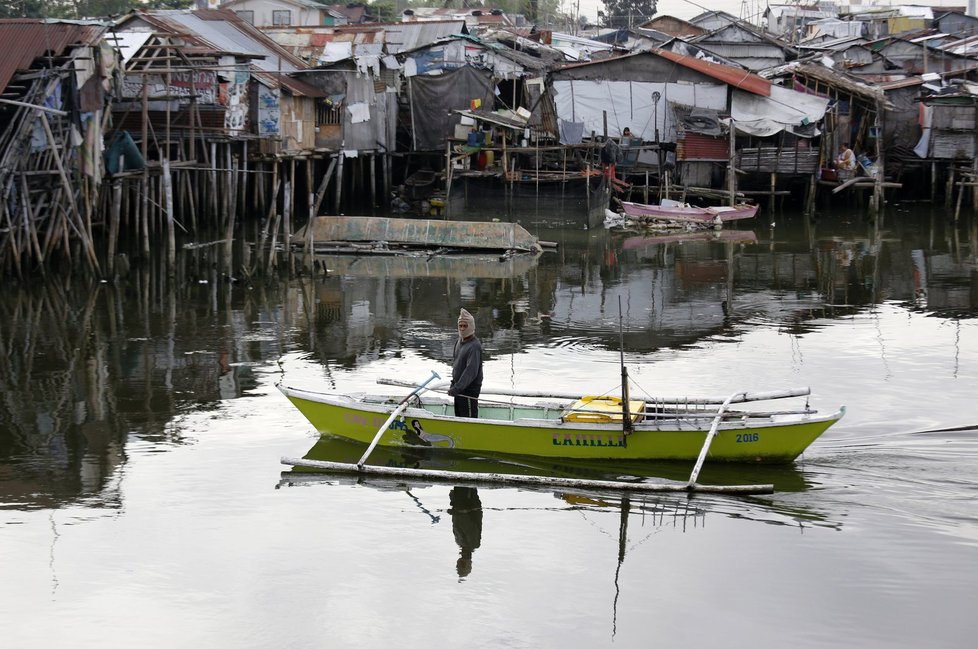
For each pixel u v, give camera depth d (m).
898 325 19.75
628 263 27.78
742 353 17.56
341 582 9.53
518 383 15.64
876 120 39.38
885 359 17.03
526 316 20.95
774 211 39.25
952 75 45.56
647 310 21.50
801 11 76.31
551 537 10.41
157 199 31.50
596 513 10.95
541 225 35.59
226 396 15.21
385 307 21.78
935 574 9.45
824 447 12.60
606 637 8.56
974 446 12.61
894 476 11.58
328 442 13.16
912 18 71.62
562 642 8.50
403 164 43.19
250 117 32.56
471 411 12.62
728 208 35.69
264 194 36.72
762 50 53.03
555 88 38.38
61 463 12.46
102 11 54.47
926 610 8.86
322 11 56.91
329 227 30.36
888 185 37.66
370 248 29.36
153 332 19.27
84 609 9.04
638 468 12.12
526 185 35.38
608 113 38.28
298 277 25.33
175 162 26.58
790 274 25.91
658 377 15.95
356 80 37.06
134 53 26.95
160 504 11.23
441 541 10.37
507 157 37.84
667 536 10.34
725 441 11.85
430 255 28.80
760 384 15.51
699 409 12.59
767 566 9.70
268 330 19.52
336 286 24.19
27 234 23.58
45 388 15.64
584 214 35.03
